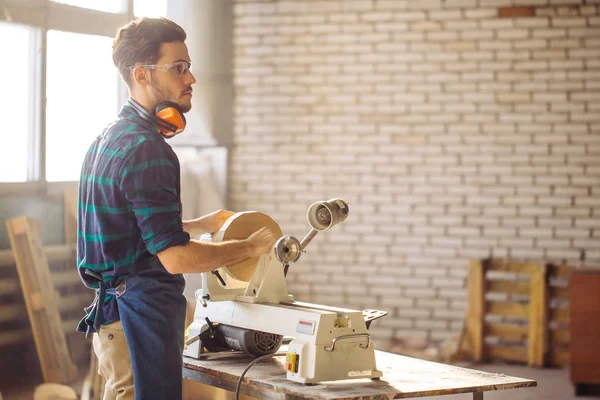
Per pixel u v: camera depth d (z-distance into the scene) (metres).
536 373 6.01
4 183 4.48
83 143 5.08
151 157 2.32
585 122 6.70
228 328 2.75
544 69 6.73
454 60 6.87
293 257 2.58
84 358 4.88
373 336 7.03
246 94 7.18
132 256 2.38
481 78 6.83
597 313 5.46
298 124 7.14
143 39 2.40
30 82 4.71
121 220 2.35
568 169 6.73
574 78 6.70
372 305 7.05
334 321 2.43
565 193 6.75
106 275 2.41
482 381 2.46
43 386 4.45
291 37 7.11
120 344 2.47
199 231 2.81
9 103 4.59
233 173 7.22
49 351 4.51
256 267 2.71
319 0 7.06
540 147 6.77
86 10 5.04
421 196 6.96
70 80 4.97
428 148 6.94
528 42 6.74
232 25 7.12
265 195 7.19
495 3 6.77
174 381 2.41
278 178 7.17
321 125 7.11
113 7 5.30
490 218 6.86
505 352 6.30
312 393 2.24
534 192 6.79
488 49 6.80
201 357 2.78
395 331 7.00
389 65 6.97
